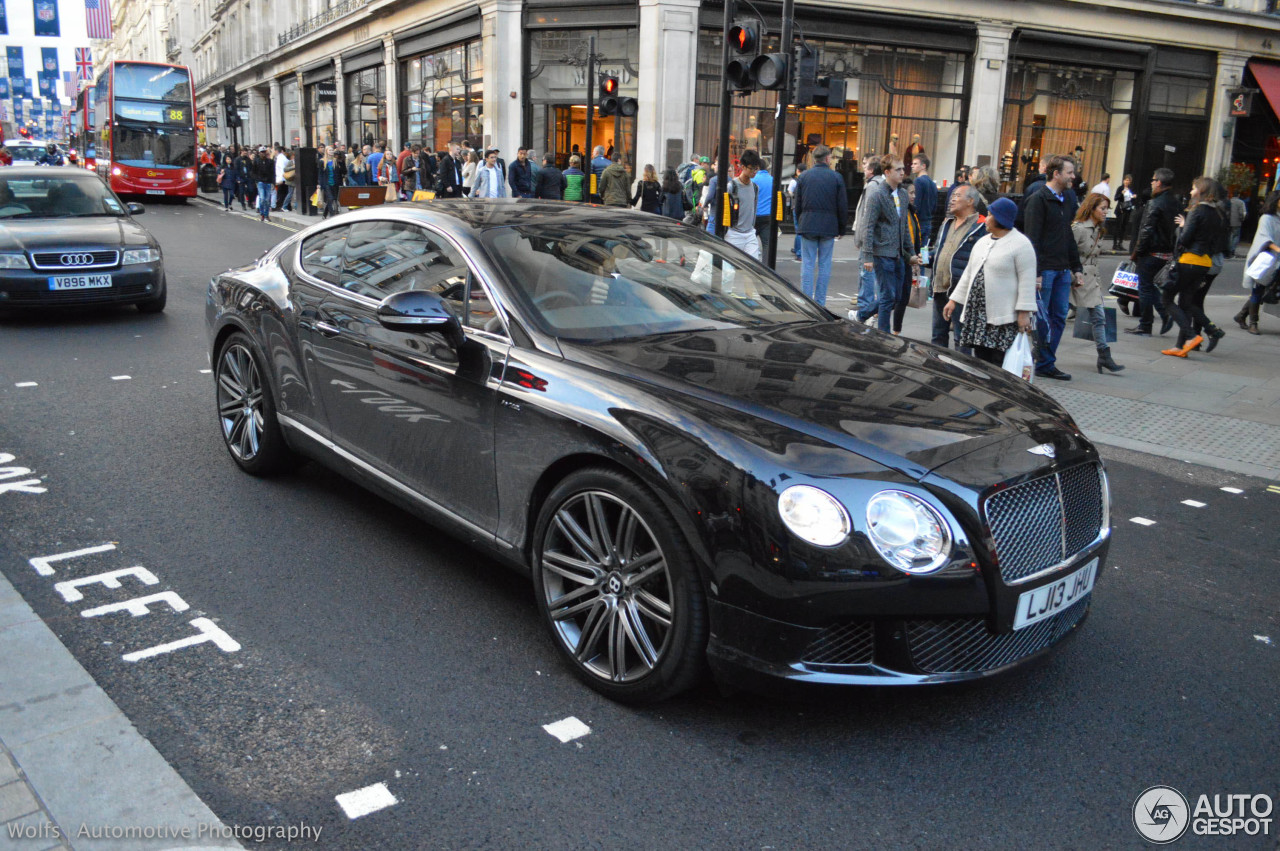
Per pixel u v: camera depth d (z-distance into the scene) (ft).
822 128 74.02
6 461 16.99
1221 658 11.49
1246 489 18.26
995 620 8.86
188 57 234.58
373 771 8.67
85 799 7.96
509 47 75.77
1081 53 81.10
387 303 11.00
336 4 114.32
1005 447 9.45
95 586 12.23
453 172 63.52
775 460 8.74
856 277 52.21
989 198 31.71
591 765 8.86
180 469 16.79
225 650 10.73
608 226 13.58
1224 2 85.66
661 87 68.74
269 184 77.92
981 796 8.63
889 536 8.46
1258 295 36.52
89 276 29.71
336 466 13.98
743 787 8.63
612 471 9.63
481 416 11.07
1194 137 88.33
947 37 75.31
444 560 13.35
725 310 12.58
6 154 112.78
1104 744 9.55
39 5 162.50
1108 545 10.41
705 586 8.93
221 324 16.35
